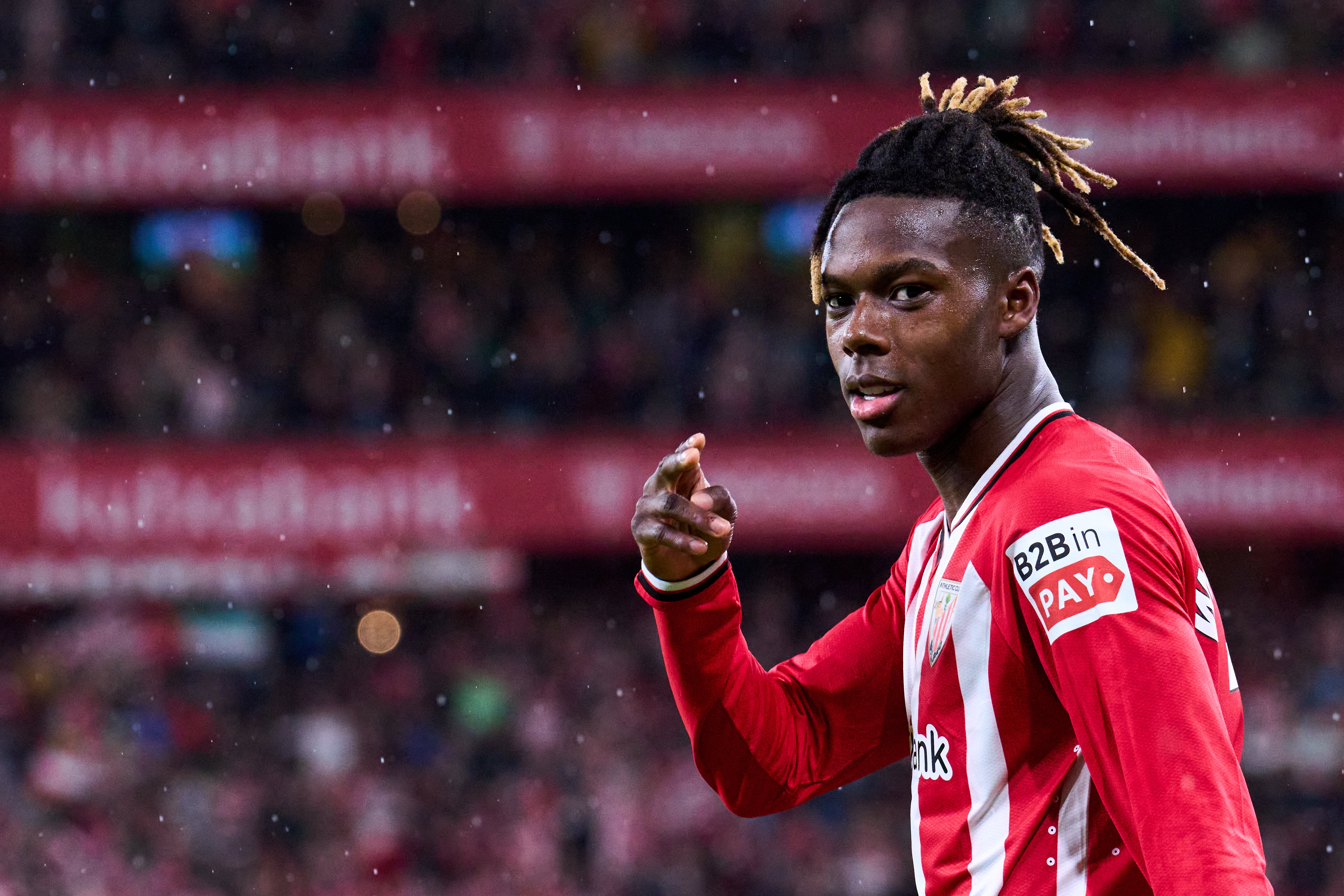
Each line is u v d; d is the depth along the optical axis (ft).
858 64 182.29
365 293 191.52
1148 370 183.11
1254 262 189.88
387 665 177.37
